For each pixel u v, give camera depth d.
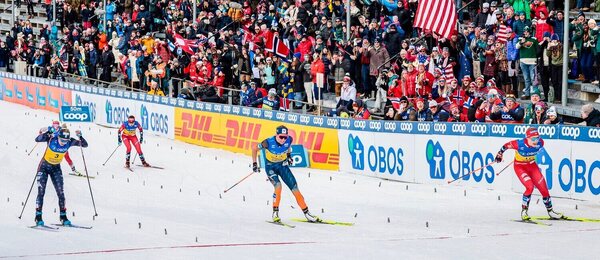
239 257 41.19
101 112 97.81
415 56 73.06
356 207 56.19
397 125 64.75
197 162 75.06
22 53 118.62
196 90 89.44
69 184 65.94
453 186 61.66
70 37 112.19
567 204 54.94
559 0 79.62
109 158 76.19
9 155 77.88
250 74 86.00
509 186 59.31
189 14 101.81
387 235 46.97
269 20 89.62
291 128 73.25
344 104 74.00
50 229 49.62
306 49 81.50
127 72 99.88
